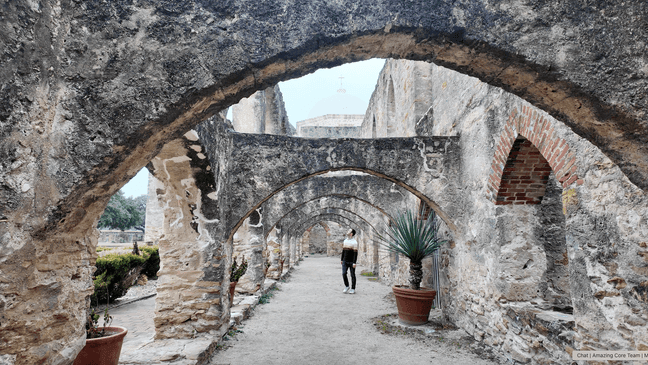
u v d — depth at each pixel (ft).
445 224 23.24
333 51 7.97
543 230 18.35
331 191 30.45
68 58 7.18
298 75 8.38
